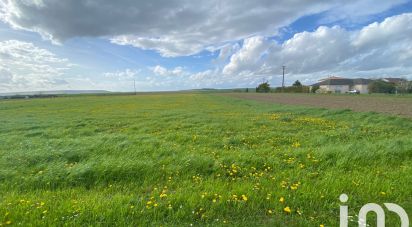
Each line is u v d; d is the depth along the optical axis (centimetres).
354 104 3167
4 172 525
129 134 1148
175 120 1752
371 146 690
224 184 461
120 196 404
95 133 1233
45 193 438
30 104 4641
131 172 513
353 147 677
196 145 845
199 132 1162
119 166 519
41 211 355
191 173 528
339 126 1318
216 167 548
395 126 1262
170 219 341
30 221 332
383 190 415
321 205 379
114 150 732
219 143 874
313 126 1319
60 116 2202
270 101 4344
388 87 8075
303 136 1004
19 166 586
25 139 1009
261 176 509
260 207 373
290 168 562
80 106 3856
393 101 3731
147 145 801
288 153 664
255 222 331
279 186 443
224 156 648
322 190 422
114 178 502
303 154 646
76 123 1633
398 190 413
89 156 677
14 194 432
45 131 1257
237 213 356
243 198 391
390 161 586
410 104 3038
